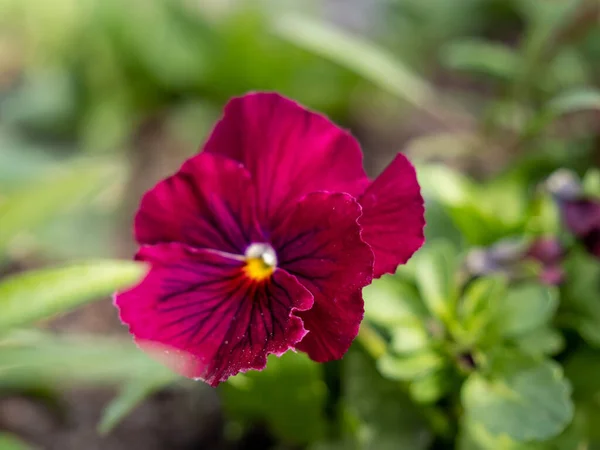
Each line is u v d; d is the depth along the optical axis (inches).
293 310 7.4
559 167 11.6
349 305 7.4
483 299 9.1
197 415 11.1
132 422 11.0
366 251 7.4
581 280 9.6
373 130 15.4
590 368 9.5
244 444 10.8
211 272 7.9
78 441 10.9
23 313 7.8
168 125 15.4
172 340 7.6
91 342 9.4
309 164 8.0
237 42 15.0
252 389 9.3
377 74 12.5
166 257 7.8
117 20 15.0
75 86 15.4
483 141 13.8
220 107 15.7
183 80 15.4
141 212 7.9
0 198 12.3
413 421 9.5
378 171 14.3
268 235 8.0
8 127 14.9
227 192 7.9
